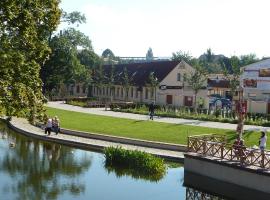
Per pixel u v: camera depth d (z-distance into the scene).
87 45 86.56
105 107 65.81
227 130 40.12
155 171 27.94
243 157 24.23
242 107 29.56
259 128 42.22
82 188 24.80
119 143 36.72
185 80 69.38
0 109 19.52
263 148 24.95
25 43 20.20
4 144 37.69
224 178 24.53
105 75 90.38
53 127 41.12
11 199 22.56
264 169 22.84
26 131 42.44
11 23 19.39
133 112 57.66
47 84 80.25
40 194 23.56
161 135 38.84
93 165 30.30
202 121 48.00
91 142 36.88
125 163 29.28
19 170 28.70
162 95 72.94
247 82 60.12
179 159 30.52
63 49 78.38
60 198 22.94
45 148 36.22
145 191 24.47
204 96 67.00
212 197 23.95
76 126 45.34
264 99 58.81
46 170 28.73
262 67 58.97
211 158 25.50
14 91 19.62
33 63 20.48
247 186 23.23
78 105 70.75
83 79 85.62
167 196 23.64
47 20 20.89
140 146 35.50
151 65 81.06
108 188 24.92
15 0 18.98
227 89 65.75
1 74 19.59
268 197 22.19
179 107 64.00
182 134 38.97
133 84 78.81
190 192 24.48
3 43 19.55
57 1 21.08
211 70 112.75
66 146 37.25
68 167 29.67
